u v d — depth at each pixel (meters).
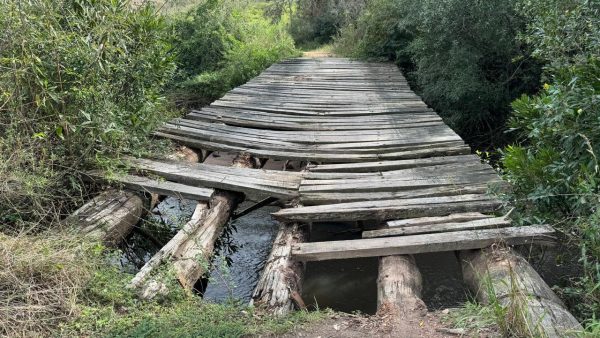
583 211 3.79
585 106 3.75
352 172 5.97
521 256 3.94
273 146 6.84
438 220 4.47
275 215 4.77
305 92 10.36
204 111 8.73
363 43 15.10
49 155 4.86
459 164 5.91
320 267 5.20
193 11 14.95
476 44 9.12
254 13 20.86
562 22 4.62
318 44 21.42
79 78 4.91
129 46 5.77
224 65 14.05
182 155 6.67
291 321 3.25
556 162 4.13
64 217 4.79
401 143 6.73
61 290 3.23
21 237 3.66
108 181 5.15
